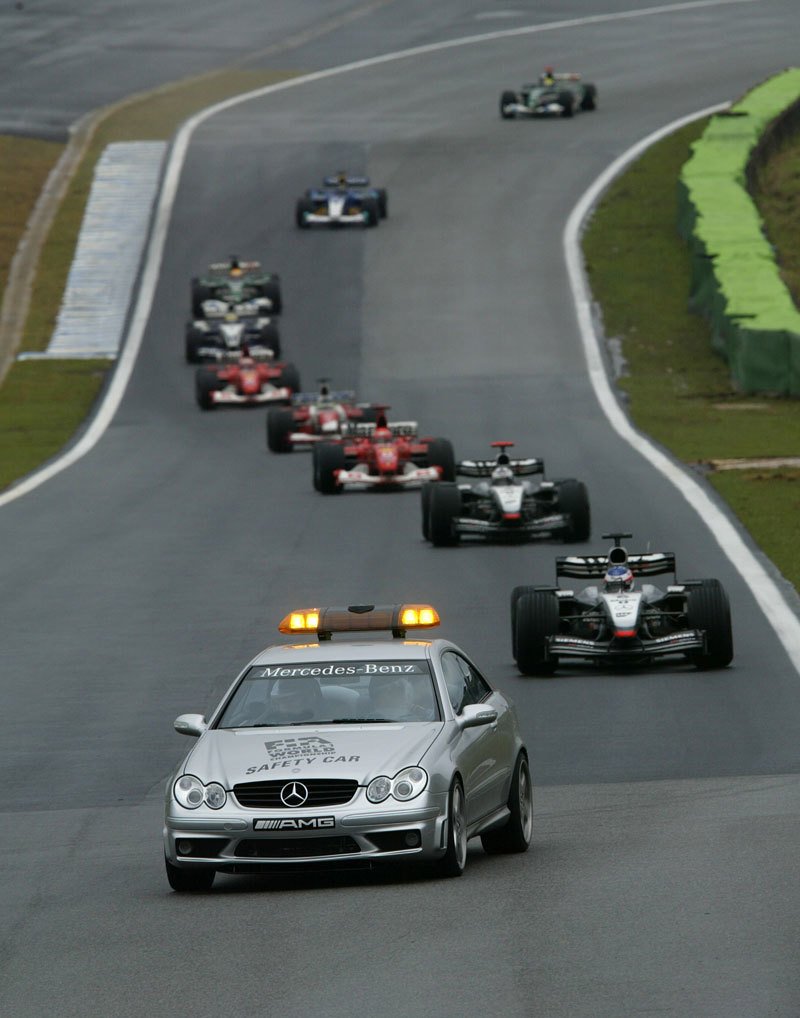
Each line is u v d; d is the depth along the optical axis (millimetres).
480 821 47062
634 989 33281
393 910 41438
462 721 46750
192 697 76375
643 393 186500
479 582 99375
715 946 36250
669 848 47750
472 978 34688
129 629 92000
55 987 36219
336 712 47438
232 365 190750
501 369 199875
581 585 97062
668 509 119438
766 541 106500
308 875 47406
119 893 46156
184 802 44531
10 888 47719
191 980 35875
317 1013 32781
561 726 68438
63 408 191750
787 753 62344
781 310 189625
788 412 172125
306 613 52500
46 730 72312
